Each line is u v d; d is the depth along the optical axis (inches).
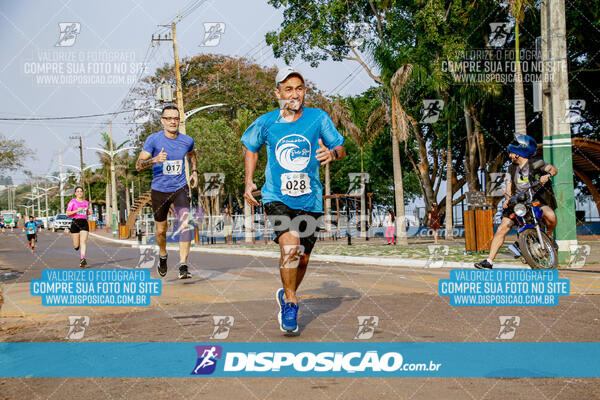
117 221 1434.5
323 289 225.6
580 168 735.7
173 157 262.4
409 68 697.6
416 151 1173.7
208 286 237.3
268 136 147.0
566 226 318.0
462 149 1079.0
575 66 823.1
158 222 262.5
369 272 317.7
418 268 355.3
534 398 84.7
